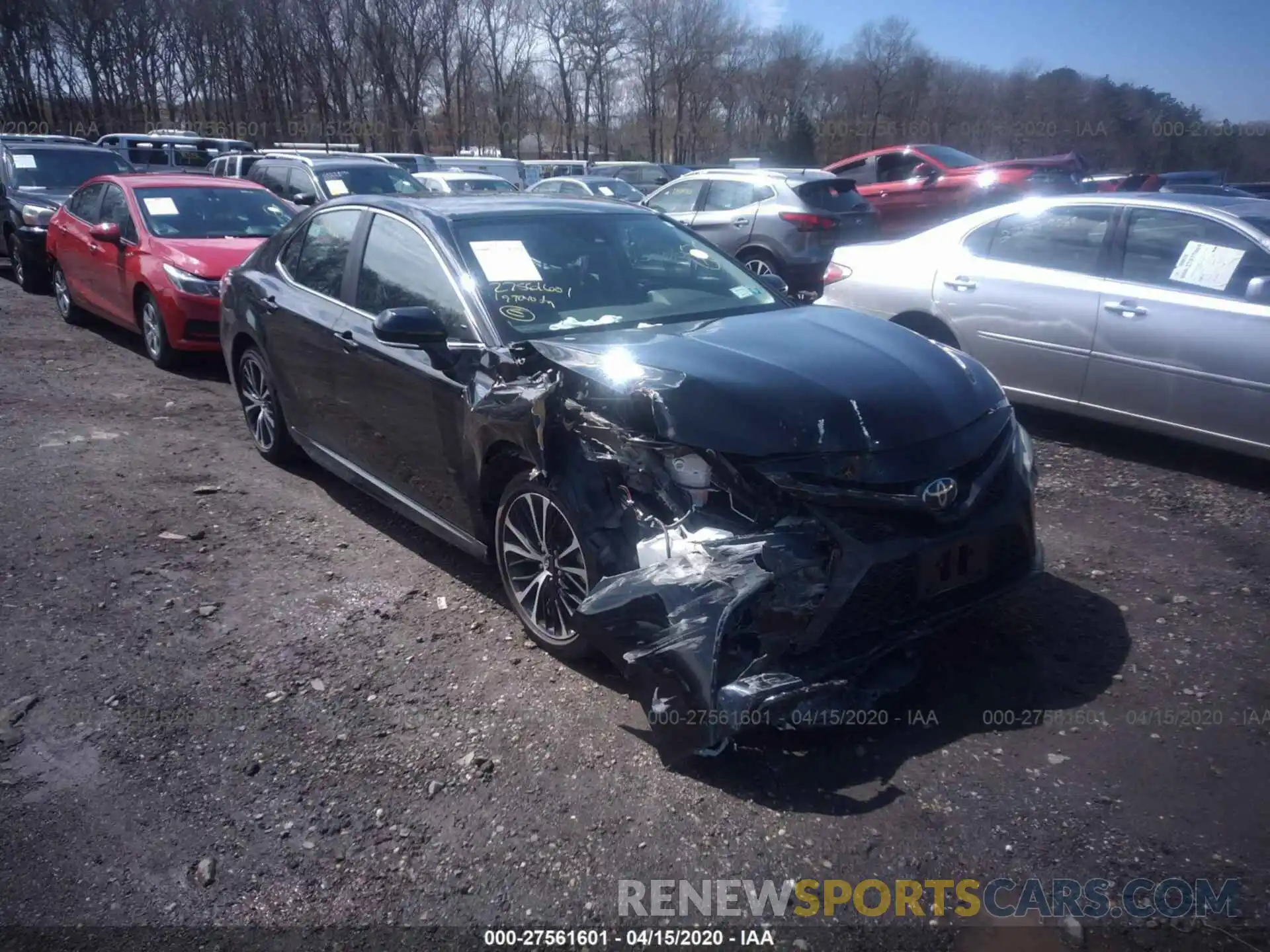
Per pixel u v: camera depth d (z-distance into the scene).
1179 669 3.82
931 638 4.02
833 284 7.59
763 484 3.34
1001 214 6.77
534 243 4.66
